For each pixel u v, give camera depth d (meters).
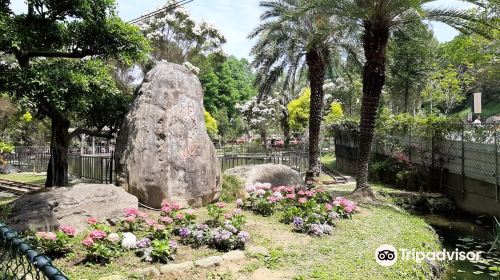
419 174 14.11
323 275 5.18
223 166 15.64
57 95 7.57
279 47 15.00
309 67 15.04
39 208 6.25
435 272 6.40
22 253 2.09
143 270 4.93
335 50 15.52
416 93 26.16
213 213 7.18
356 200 11.16
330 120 26.28
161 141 8.20
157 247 5.32
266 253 5.94
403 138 15.94
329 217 7.88
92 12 8.18
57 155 9.32
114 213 6.92
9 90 7.56
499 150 10.36
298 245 6.45
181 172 8.23
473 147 11.56
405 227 8.29
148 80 8.86
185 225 6.63
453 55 15.00
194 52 26.17
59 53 8.75
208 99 42.28
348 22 11.39
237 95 48.50
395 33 13.66
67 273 4.74
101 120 9.73
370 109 11.64
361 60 15.28
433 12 10.86
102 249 5.14
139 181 7.91
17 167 20.20
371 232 7.56
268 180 10.95
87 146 22.48
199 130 8.80
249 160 16.50
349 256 6.07
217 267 5.35
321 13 11.62
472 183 11.62
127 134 8.41
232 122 42.06
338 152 22.14
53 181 9.26
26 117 19.77
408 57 22.36
